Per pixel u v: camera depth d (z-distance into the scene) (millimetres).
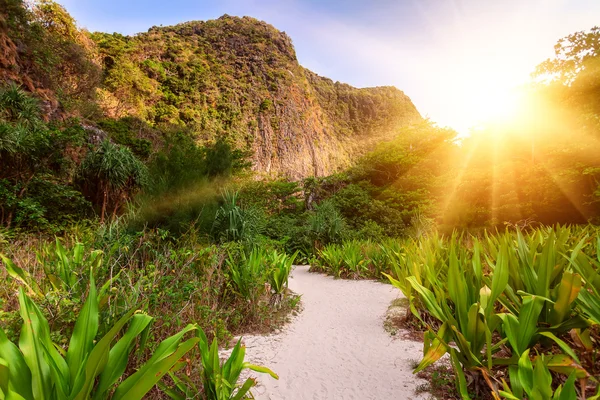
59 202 8844
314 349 3934
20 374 1344
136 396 1417
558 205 15594
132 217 6688
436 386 2764
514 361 2203
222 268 5152
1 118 9695
